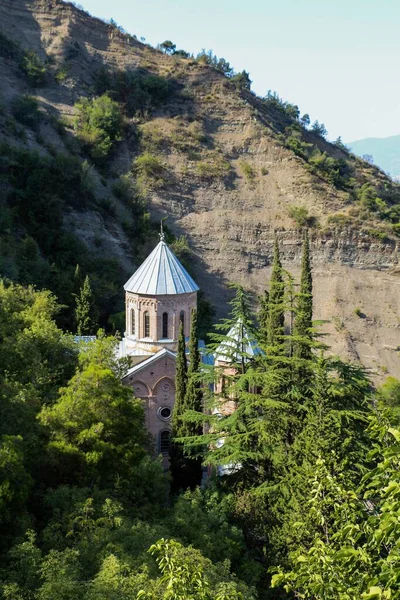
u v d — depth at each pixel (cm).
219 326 4397
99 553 2894
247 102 14775
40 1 14975
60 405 3825
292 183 12850
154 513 3734
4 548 2964
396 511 1470
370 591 1394
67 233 9900
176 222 12056
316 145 15712
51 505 3316
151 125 13625
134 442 4041
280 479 3803
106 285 9169
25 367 4584
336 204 12469
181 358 4594
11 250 8456
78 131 12644
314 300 11175
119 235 10912
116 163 12756
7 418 3597
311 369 4388
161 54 15638
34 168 10225
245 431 4016
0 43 13525
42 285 8331
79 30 14975
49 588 2444
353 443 3806
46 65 13862
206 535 3444
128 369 4959
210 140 13738
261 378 4006
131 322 5550
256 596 3086
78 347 5291
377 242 11825
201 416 4194
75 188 10844
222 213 12319
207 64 15975
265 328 5531
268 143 13562
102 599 2380
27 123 11950
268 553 3584
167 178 12638
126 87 14325
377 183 14500
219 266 11650
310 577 1705
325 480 2042
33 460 3544
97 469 3756
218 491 4047
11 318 5362
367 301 11194
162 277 5356
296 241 11975
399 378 10038
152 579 2634
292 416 4016
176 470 4481
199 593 1686
